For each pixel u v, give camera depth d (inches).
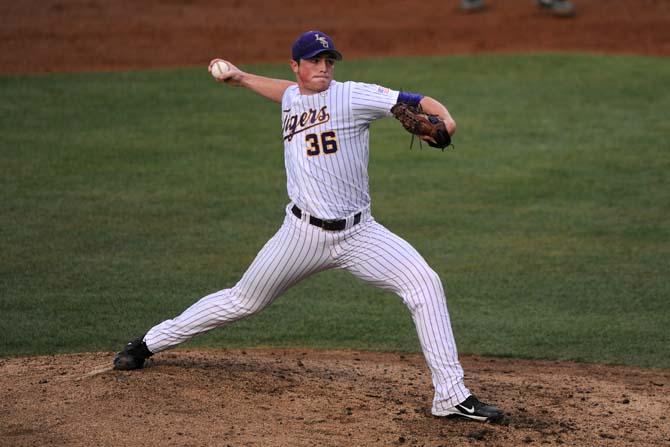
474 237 1430.9
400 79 2297.0
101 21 2856.8
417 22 2876.5
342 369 895.1
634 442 724.7
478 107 2116.1
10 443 658.2
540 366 976.9
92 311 1127.0
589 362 996.6
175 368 812.6
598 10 2928.2
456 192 1642.5
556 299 1200.2
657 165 1764.3
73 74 2348.7
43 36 2677.2
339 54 714.8
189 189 1631.4
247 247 1371.8
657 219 1504.7
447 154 1850.4
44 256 1315.2
